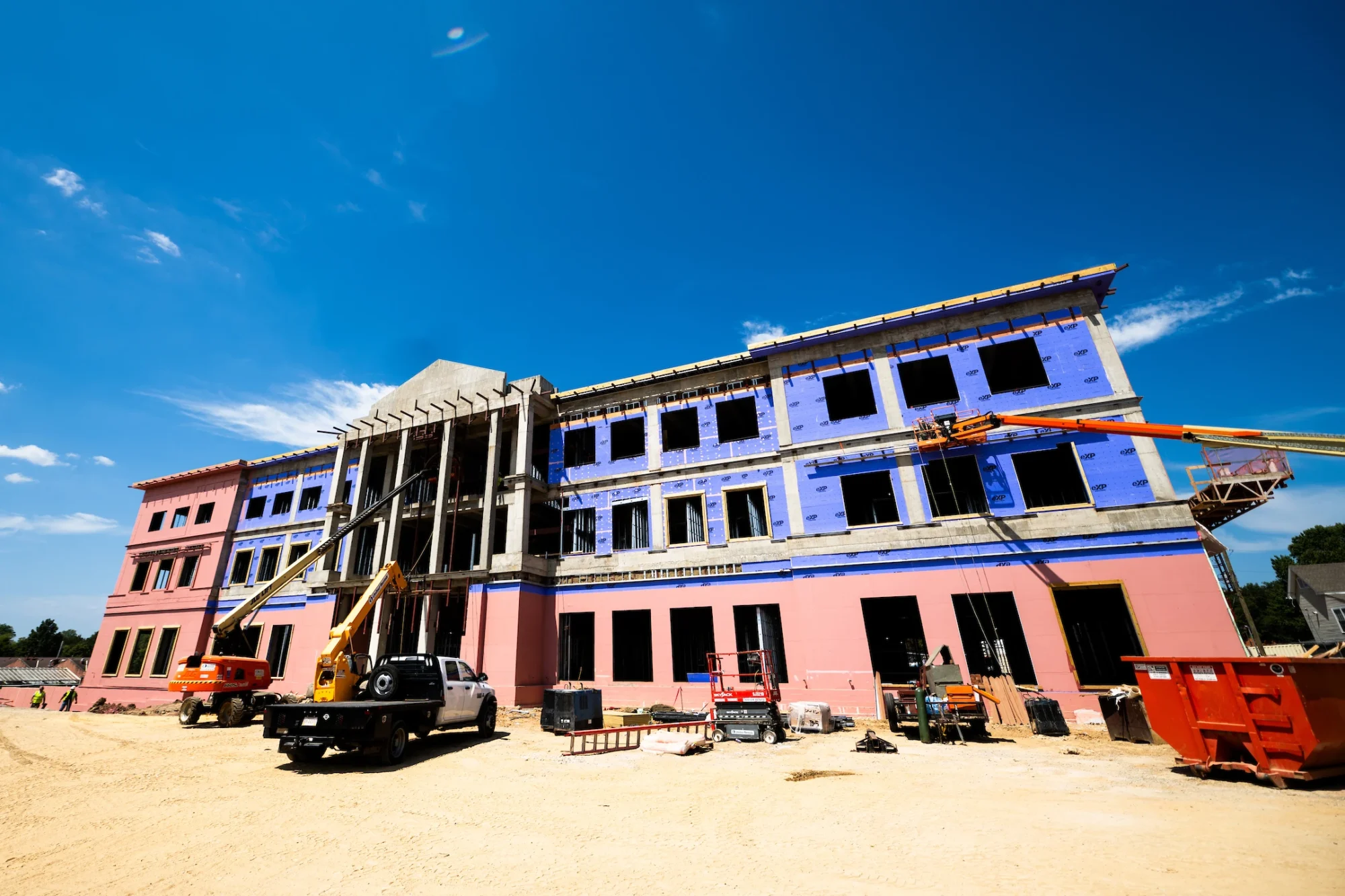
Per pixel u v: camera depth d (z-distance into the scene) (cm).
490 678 2233
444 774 1127
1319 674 846
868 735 1291
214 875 617
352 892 565
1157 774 960
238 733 1777
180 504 3694
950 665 1461
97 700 3281
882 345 2147
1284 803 753
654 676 2167
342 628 1525
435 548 2542
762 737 1472
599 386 2639
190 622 3244
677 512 2469
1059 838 638
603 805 877
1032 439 1855
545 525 2864
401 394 3008
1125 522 1691
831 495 2070
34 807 905
